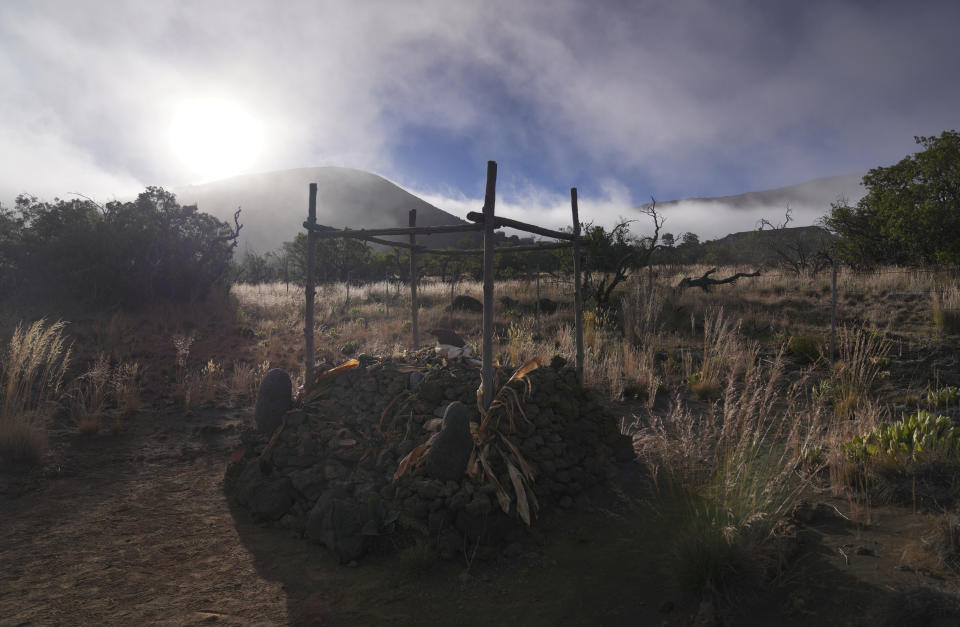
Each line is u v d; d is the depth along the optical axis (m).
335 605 3.34
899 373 9.54
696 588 3.23
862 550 3.48
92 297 15.45
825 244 28.67
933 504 4.11
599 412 5.79
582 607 3.29
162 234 17.56
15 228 15.96
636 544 4.05
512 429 4.82
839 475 4.68
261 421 5.32
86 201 17.03
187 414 7.59
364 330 15.26
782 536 3.67
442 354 6.32
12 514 4.49
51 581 3.53
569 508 4.66
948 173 20.33
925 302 14.58
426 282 31.45
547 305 19.09
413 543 3.98
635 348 12.16
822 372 9.81
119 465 5.77
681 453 4.66
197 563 3.85
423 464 4.43
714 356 10.36
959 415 6.82
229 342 12.87
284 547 4.12
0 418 5.75
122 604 3.29
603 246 23.89
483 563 3.85
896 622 2.61
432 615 3.24
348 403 5.52
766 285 20.78
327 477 4.64
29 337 6.90
